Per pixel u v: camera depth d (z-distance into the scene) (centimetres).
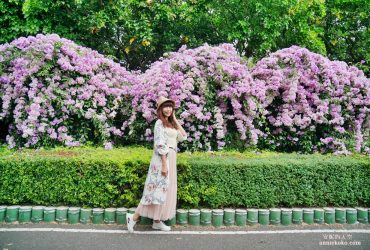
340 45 1058
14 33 812
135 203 462
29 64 643
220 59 674
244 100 645
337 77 682
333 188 491
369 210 483
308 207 489
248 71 684
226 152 588
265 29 855
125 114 692
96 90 677
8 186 455
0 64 681
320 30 935
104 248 376
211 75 648
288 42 933
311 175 486
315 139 691
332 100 676
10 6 816
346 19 1034
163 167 412
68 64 642
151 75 659
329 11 1009
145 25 852
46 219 446
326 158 528
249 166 471
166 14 862
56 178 456
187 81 629
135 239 403
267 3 829
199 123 634
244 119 641
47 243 384
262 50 889
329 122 664
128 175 459
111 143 669
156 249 377
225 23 895
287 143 689
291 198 478
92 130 689
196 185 462
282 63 693
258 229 446
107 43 926
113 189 457
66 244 383
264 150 666
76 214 448
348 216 479
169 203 425
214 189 463
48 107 637
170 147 430
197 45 940
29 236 402
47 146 637
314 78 677
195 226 450
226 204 470
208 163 466
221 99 653
